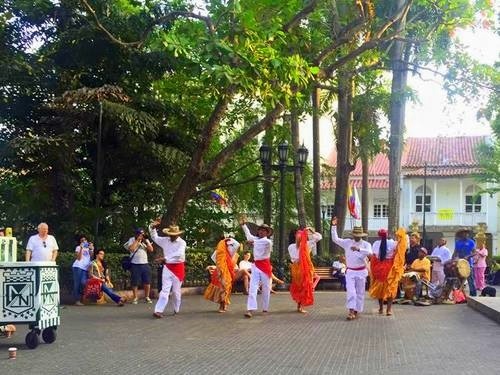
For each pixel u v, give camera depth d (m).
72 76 20.67
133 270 16.47
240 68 12.46
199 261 21.25
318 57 17.73
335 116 26.20
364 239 14.07
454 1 18.38
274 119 18.91
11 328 10.33
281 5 15.76
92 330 11.20
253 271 13.74
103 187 21.72
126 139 19.97
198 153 19.14
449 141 49.28
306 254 14.23
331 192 39.94
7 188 19.83
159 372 7.48
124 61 20.59
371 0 18.61
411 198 45.84
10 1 19.94
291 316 13.52
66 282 16.95
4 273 9.25
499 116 24.11
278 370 7.60
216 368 7.72
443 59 19.73
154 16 19.36
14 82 19.50
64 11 19.88
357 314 13.32
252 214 30.62
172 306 15.62
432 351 9.01
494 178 36.72
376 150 25.91
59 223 19.66
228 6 13.14
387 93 25.30
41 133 20.03
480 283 18.67
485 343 9.77
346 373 7.43
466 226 44.69
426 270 16.89
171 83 23.33
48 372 7.48
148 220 22.03
